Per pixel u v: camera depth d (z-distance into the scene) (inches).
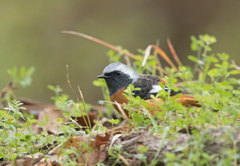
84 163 239.3
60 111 427.2
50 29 979.3
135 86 379.9
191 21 989.2
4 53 916.0
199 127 230.1
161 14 1005.8
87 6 1013.2
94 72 926.4
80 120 394.6
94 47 956.6
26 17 983.0
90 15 1005.2
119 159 234.1
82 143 227.1
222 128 219.3
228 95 223.3
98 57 943.7
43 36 965.8
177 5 1003.3
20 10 989.8
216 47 918.4
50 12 997.8
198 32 979.9
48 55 941.8
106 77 386.6
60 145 249.3
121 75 383.2
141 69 476.1
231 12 971.9
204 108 250.8
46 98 879.7
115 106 382.3
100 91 899.4
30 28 972.6
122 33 981.8
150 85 380.2
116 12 1013.2
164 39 984.3
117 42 970.1
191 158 202.5
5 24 968.3
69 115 267.0
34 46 945.5
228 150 187.5
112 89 389.1
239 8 969.5
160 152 222.7
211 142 211.9
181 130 235.3
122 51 475.5
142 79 388.5
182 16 997.2
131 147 233.1
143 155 215.9
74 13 1005.2
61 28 983.6
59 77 914.1
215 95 244.5
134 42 976.3
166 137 229.8
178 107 243.6
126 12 1013.2
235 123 221.9
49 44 959.0
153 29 991.6
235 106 235.5
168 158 200.8
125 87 381.4
